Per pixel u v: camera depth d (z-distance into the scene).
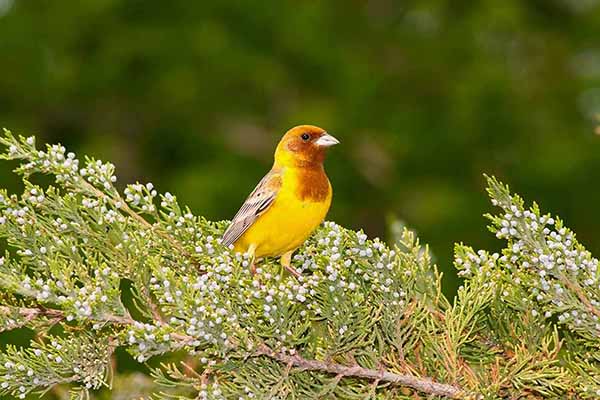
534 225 6.69
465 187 19.92
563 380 6.72
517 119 20.45
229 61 21.20
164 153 21.02
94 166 7.41
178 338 6.32
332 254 6.82
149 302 6.59
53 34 21.75
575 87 21.53
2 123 20.81
